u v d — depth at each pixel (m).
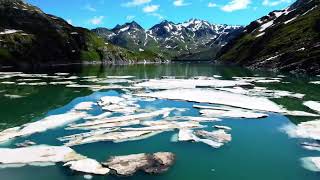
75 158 26.02
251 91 58.16
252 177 23.12
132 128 34.03
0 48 155.62
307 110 42.94
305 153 27.53
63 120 37.62
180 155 27.16
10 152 27.02
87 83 73.94
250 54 164.75
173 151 28.11
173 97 51.75
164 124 35.62
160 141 30.62
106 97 51.59
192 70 125.88
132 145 29.56
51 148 27.97
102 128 34.44
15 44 162.00
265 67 120.75
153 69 135.25
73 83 73.44
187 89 60.97
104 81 78.12
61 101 50.81
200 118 38.41
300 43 120.12
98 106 45.78
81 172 23.56
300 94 54.56
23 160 25.56
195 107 44.78
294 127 35.00
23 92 59.59
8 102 49.88
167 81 75.44
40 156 26.34
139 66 167.50
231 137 31.89
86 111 42.69
